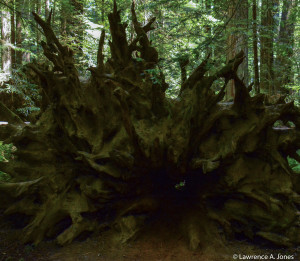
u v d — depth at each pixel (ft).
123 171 12.67
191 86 13.17
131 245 12.30
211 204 13.53
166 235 12.84
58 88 13.10
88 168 13.44
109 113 13.62
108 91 13.42
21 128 15.64
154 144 11.80
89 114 13.64
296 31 31.35
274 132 13.53
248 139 13.16
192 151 13.26
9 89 22.97
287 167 13.82
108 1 34.27
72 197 13.52
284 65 26.45
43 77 13.07
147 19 28.35
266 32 22.24
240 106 13.09
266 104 15.07
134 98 13.42
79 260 11.39
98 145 13.33
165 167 13.26
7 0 23.34
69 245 12.47
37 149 14.56
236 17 19.88
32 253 12.03
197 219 13.24
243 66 23.56
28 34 42.06
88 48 32.86
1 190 13.89
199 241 12.16
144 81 13.11
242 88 12.59
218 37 14.69
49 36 13.70
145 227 13.15
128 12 31.50
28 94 25.43
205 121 13.09
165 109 13.46
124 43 13.17
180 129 12.62
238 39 22.03
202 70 12.87
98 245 12.42
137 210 13.23
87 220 13.12
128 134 12.03
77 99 13.30
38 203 14.05
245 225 13.00
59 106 13.39
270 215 12.76
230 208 13.14
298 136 13.55
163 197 14.43
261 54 27.73
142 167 12.87
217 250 12.01
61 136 14.21
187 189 14.88
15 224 14.11
